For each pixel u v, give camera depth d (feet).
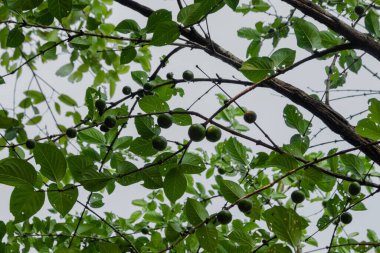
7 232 11.77
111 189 9.61
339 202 9.48
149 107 7.19
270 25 13.19
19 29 8.97
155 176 7.06
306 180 8.33
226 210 6.89
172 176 6.74
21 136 13.50
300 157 7.93
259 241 11.25
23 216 6.08
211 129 6.63
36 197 6.08
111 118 7.98
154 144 6.82
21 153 10.53
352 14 12.23
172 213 13.17
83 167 6.74
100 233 11.25
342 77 12.28
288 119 9.26
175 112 6.78
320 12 8.55
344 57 12.42
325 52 7.93
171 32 6.91
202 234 6.77
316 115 8.92
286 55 7.68
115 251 6.24
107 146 8.96
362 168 8.45
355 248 9.46
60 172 6.21
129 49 9.13
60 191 6.27
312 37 8.53
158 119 6.77
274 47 12.78
